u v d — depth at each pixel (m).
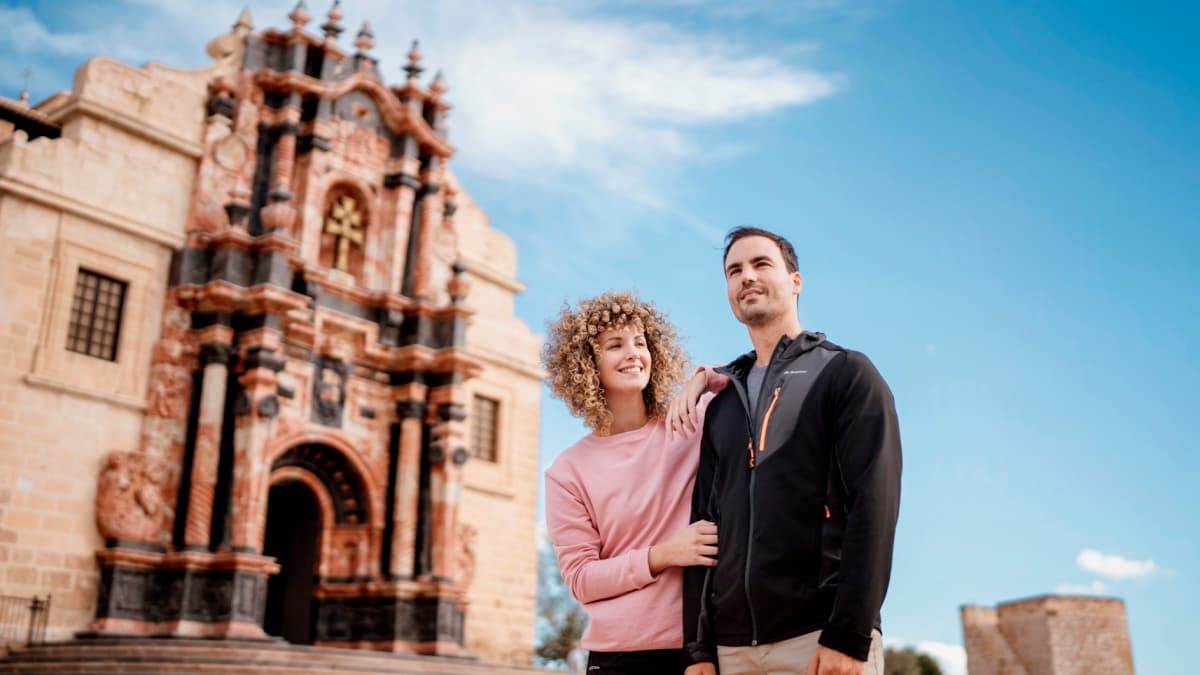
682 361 5.56
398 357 29.06
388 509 28.27
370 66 30.61
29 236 23.27
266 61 28.70
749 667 4.12
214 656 19.81
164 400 24.61
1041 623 45.53
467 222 35.00
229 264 25.34
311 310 27.39
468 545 30.47
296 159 28.55
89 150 24.58
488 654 31.00
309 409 27.02
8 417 22.14
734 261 4.75
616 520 5.09
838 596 3.79
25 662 19.92
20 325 22.73
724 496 4.39
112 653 20.06
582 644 4.95
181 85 26.67
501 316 35.25
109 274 24.53
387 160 30.77
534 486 34.19
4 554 21.50
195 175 26.50
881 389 4.16
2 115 21.02
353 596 27.30
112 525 22.91
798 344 4.50
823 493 4.16
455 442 28.88
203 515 23.67
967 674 47.94
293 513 29.42
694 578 4.44
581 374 5.39
